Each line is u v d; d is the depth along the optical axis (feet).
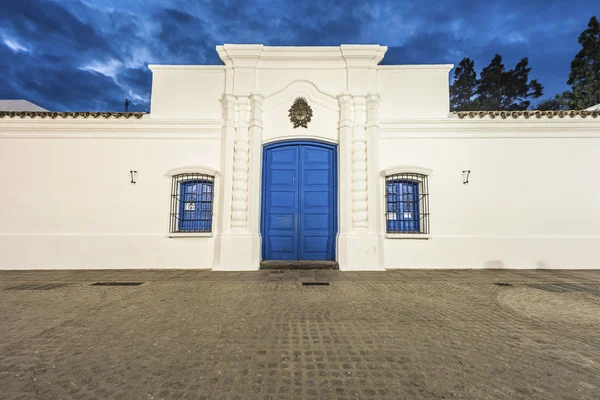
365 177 25.88
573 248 25.39
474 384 7.88
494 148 26.37
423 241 25.67
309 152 27.12
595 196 25.82
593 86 59.47
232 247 24.67
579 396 7.39
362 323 12.25
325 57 26.81
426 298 16.06
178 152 26.78
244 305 14.75
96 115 26.61
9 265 25.45
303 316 13.10
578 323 12.42
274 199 26.86
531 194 25.96
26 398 7.29
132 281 20.47
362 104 26.48
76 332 11.33
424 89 27.35
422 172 25.95
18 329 11.65
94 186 26.30
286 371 8.50
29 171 26.35
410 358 9.29
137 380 8.05
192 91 27.55
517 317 13.11
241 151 25.98
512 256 25.43
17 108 39.52
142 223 26.02
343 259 24.76
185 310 13.98
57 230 25.90
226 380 8.04
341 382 7.95
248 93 26.58
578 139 26.20
